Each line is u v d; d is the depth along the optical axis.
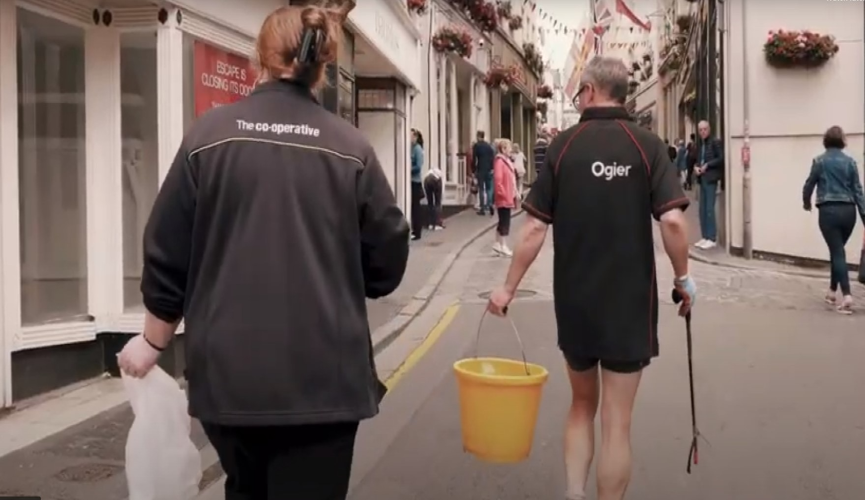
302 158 2.64
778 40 13.98
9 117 6.09
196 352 2.58
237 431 2.64
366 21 13.66
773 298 11.32
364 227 2.72
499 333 9.48
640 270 4.04
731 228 14.92
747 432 6.03
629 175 4.01
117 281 7.15
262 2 8.56
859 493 4.94
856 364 7.91
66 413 6.11
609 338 4.01
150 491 2.99
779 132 14.32
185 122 7.39
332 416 2.58
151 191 7.28
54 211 6.83
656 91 48.78
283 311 2.56
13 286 6.13
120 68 7.20
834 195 10.41
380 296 2.89
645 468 5.35
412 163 17.66
